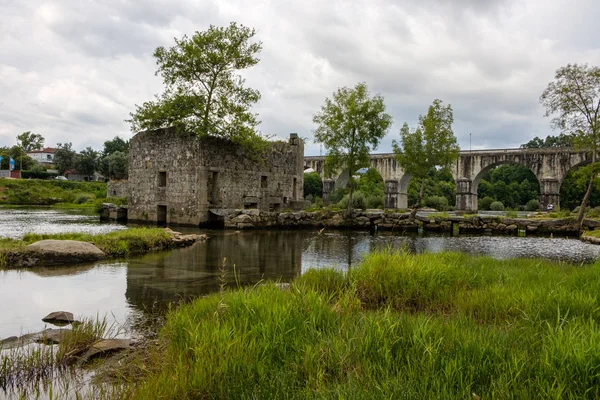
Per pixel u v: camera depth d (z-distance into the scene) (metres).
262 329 5.16
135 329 6.75
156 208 30.33
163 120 29.22
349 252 17.34
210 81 30.12
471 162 58.94
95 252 13.73
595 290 6.98
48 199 68.12
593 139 29.03
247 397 3.84
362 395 3.70
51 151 125.50
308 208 34.50
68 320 7.12
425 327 5.00
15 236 19.52
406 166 34.81
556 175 53.16
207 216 28.08
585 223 28.42
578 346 4.23
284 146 35.25
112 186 54.25
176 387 3.97
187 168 28.27
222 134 29.28
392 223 31.42
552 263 12.28
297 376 4.30
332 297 7.83
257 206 32.25
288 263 13.94
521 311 6.25
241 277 11.27
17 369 5.04
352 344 4.87
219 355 4.54
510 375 3.96
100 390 4.36
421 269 8.53
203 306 6.48
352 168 33.09
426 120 33.28
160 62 29.50
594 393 3.67
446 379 3.94
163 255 15.06
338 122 32.78
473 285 8.61
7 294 8.87
